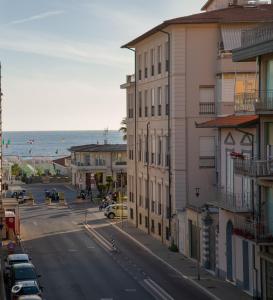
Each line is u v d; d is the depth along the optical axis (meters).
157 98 53.53
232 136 37.94
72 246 50.34
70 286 36.72
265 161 31.97
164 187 51.69
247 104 37.94
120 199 73.94
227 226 37.41
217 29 48.97
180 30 48.91
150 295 34.59
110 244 51.28
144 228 58.12
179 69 49.03
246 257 35.25
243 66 47.34
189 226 44.88
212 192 49.12
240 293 34.78
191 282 37.59
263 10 50.97
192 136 49.16
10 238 53.50
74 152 105.50
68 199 87.06
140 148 59.47
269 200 33.28
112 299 33.69
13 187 98.88
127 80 63.41
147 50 56.19
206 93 49.22
